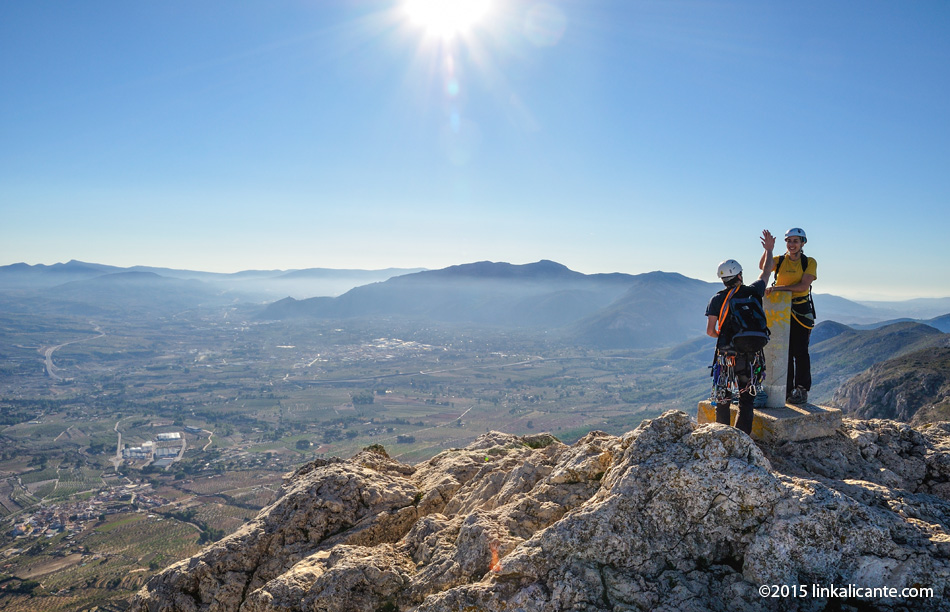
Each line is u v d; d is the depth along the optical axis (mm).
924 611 4883
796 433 7746
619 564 5707
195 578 7984
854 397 95250
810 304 8516
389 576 6688
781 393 8281
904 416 78500
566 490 7430
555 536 5914
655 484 6141
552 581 5609
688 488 5980
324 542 8406
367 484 9438
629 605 5297
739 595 5348
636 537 5824
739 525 5762
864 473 7324
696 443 6289
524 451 10438
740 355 7363
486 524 6801
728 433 6172
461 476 10258
